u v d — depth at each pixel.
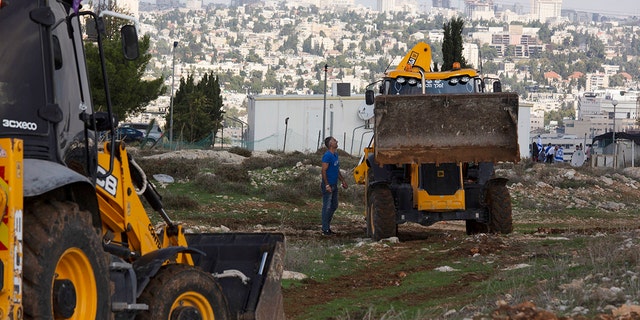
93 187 7.98
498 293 12.59
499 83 23.08
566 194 36.38
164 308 8.52
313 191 32.75
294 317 12.08
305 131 86.75
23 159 7.50
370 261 17.25
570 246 18.00
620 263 14.07
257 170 37.94
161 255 8.70
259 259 9.89
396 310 12.27
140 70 49.88
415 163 20.12
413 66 24.28
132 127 68.81
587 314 10.35
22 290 7.05
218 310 9.12
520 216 30.28
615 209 34.06
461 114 20.06
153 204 9.82
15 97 7.76
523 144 92.19
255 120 86.06
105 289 7.84
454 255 17.66
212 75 77.12
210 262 9.98
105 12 8.74
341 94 88.31
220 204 28.72
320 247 18.52
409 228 25.89
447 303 12.48
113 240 9.16
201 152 43.72
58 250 7.30
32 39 7.87
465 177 21.62
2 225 6.85
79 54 8.63
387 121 20.02
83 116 8.55
